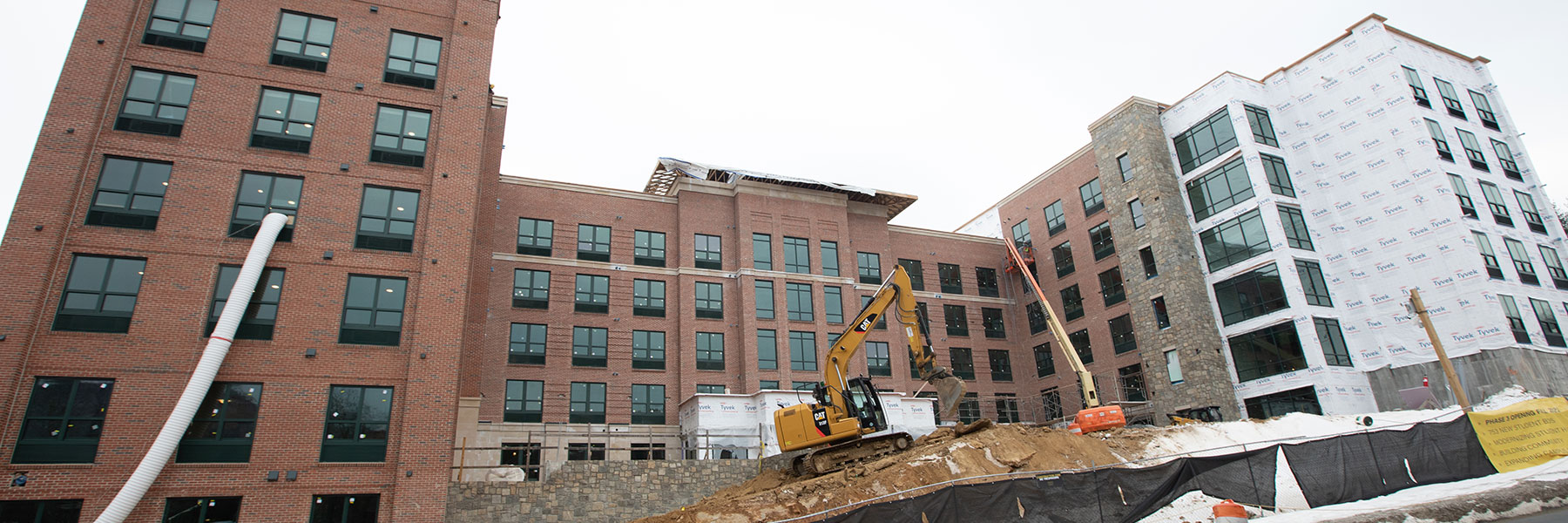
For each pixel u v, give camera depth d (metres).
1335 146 42.09
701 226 44.72
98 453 20.91
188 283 23.12
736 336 43.00
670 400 40.75
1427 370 36.78
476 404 33.75
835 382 27.27
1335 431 30.80
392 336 24.59
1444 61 43.81
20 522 19.92
